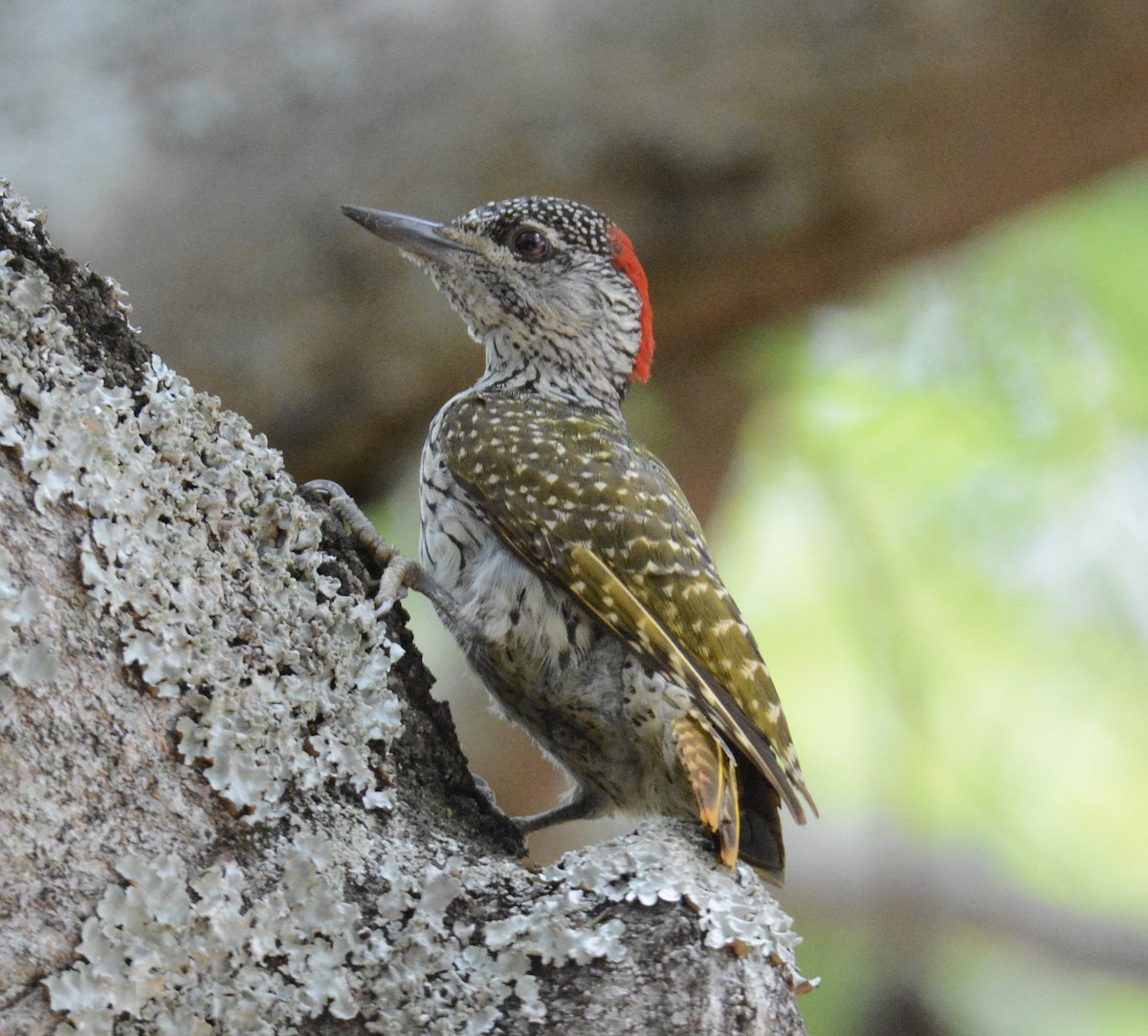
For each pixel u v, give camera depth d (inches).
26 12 467.8
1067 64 460.4
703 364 519.5
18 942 170.2
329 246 444.1
